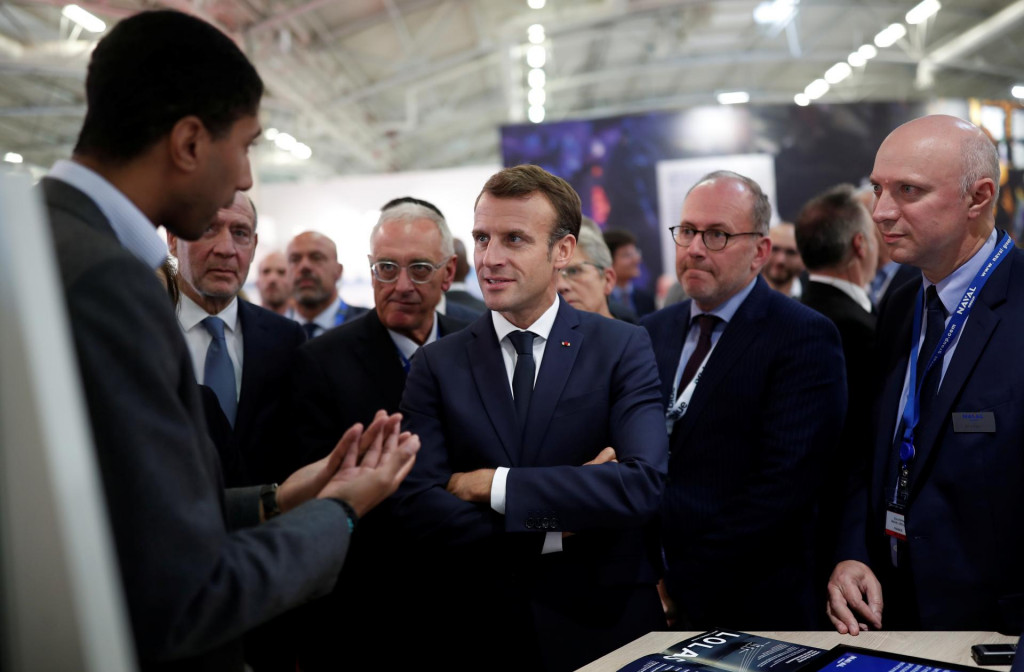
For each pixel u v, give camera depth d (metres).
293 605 0.94
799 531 1.81
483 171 8.76
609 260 2.65
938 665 1.18
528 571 1.53
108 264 0.82
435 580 1.72
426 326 2.19
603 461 1.55
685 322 2.08
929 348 1.59
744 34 13.10
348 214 8.80
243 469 1.67
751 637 1.37
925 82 13.40
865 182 8.43
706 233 1.88
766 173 8.49
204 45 0.95
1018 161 7.94
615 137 8.61
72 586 0.54
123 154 0.93
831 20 12.59
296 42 9.98
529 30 11.16
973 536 1.47
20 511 0.54
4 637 0.55
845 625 1.42
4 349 0.54
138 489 0.79
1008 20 11.17
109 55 0.93
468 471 1.61
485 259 1.56
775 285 4.40
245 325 2.13
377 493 1.09
